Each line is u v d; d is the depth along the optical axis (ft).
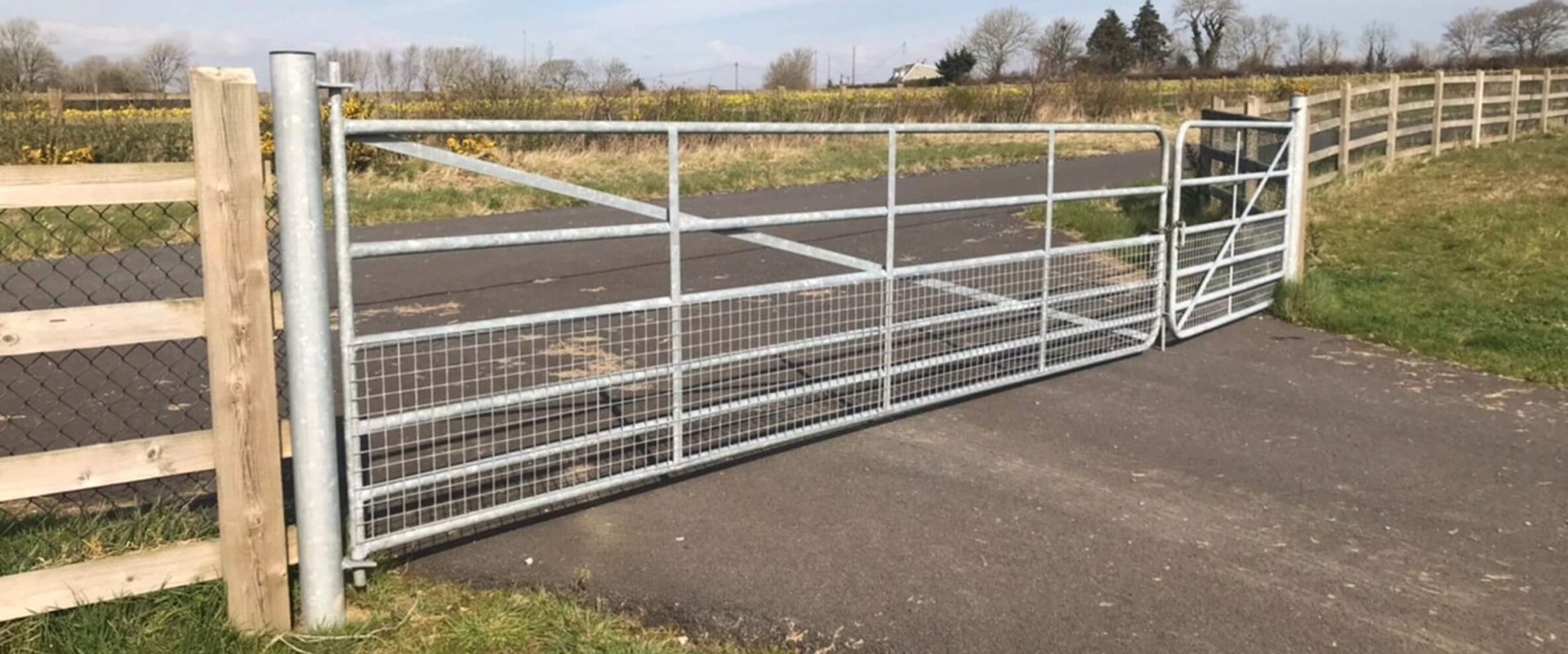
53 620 10.45
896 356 21.94
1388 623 11.93
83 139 49.70
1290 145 27.35
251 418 10.53
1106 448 17.46
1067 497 15.38
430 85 66.64
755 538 13.91
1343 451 17.42
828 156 64.85
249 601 10.85
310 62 10.40
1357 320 25.63
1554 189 42.86
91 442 17.12
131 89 103.65
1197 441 17.85
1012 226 39.65
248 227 10.21
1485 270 30.42
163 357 22.09
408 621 11.60
